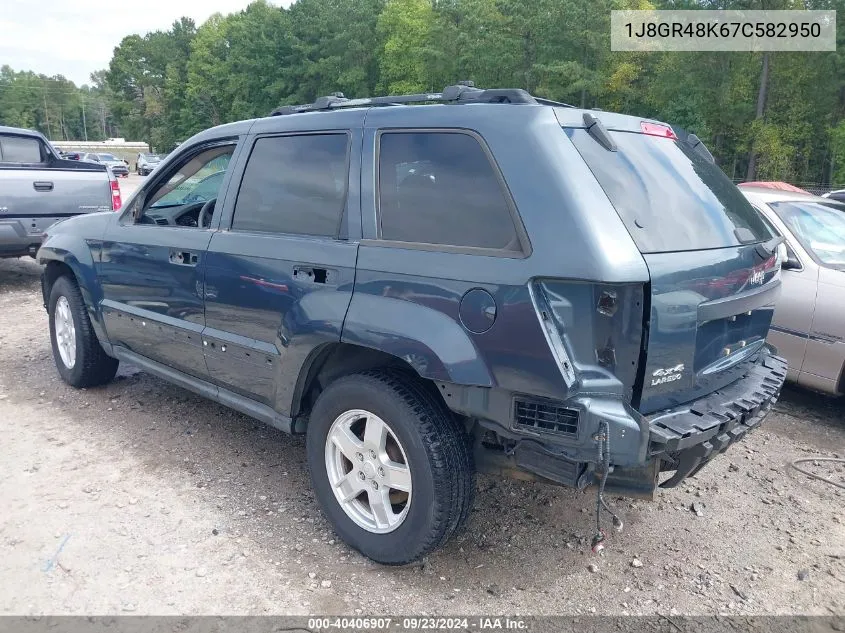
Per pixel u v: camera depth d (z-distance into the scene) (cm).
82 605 284
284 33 6631
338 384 319
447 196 293
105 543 327
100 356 512
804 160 4684
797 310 525
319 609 287
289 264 338
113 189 930
